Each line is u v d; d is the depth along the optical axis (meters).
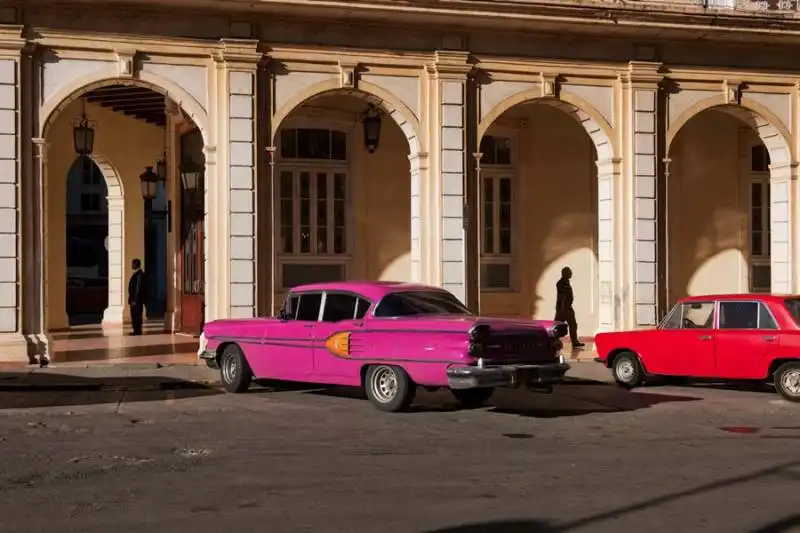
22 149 16.30
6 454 9.20
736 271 22.62
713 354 13.74
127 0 16.31
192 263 22.11
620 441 9.95
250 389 14.39
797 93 19.78
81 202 39.75
